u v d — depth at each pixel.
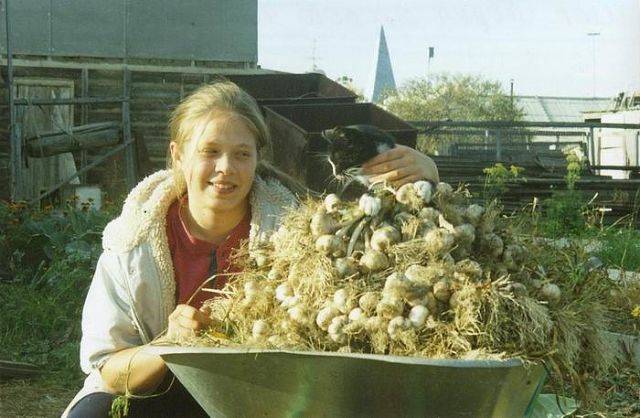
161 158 20.75
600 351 2.78
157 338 3.01
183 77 20.80
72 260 8.95
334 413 2.54
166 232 3.16
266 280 2.75
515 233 2.81
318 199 3.11
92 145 15.91
